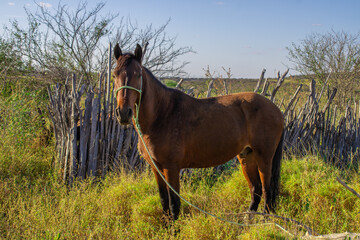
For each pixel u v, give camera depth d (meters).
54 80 11.15
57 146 5.92
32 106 7.56
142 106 3.49
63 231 3.46
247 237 3.22
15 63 11.01
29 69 11.20
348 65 12.77
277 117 4.17
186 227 3.57
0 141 5.81
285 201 4.39
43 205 4.14
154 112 3.60
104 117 5.50
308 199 4.14
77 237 3.40
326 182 4.50
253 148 4.13
